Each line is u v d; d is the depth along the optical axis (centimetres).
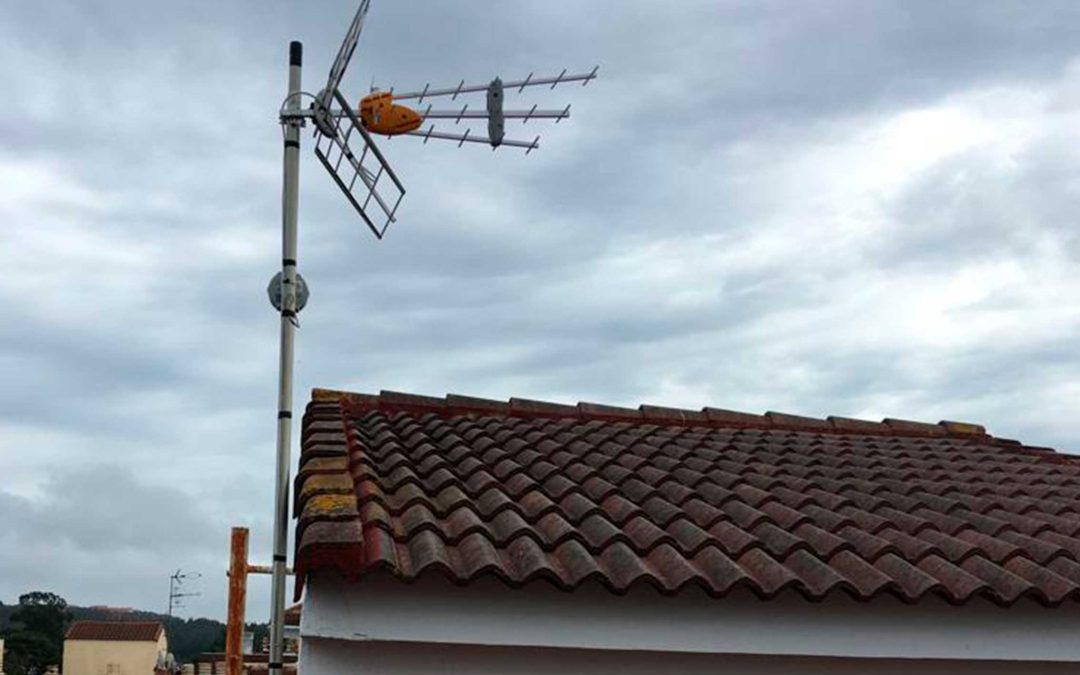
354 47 541
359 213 560
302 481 498
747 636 451
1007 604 454
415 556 425
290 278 539
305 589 432
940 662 476
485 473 551
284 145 552
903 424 850
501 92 574
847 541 487
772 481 593
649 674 456
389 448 596
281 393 527
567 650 449
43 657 4441
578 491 533
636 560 443
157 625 4375
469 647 442
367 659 436
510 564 436
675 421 784
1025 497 616
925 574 457
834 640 457
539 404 767
